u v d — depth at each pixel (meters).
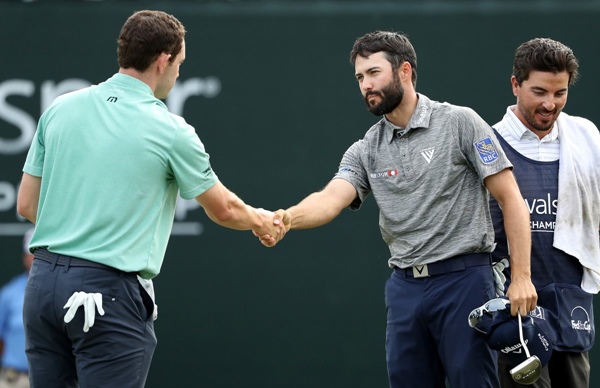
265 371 26.70
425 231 15.84
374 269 26.70
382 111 15.98
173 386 26.75
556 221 16.84
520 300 15.23
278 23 26.95
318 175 26.73
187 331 26.83
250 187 26.77
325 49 26.91
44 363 14.59
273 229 16.36
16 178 27.19
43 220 14.56
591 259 17.05
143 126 14.42
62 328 14.34
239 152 26.84
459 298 15.59
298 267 26.78
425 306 15.84
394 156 16.17
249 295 26.83
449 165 15.72
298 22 26.95
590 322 17.30
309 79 26.88
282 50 26.94
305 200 16.88
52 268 14.29
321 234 26.81
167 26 14.84
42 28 27.34
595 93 26.23
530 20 26.47
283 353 26.70
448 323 15.68
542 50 16.38
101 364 14.25
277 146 26.80
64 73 27.31
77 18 27.36
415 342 16.05
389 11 26.75
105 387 14.23
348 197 16.91
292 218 16.47
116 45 27.34
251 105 26.91
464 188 15.78
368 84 15.95
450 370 15.77
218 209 15.27
